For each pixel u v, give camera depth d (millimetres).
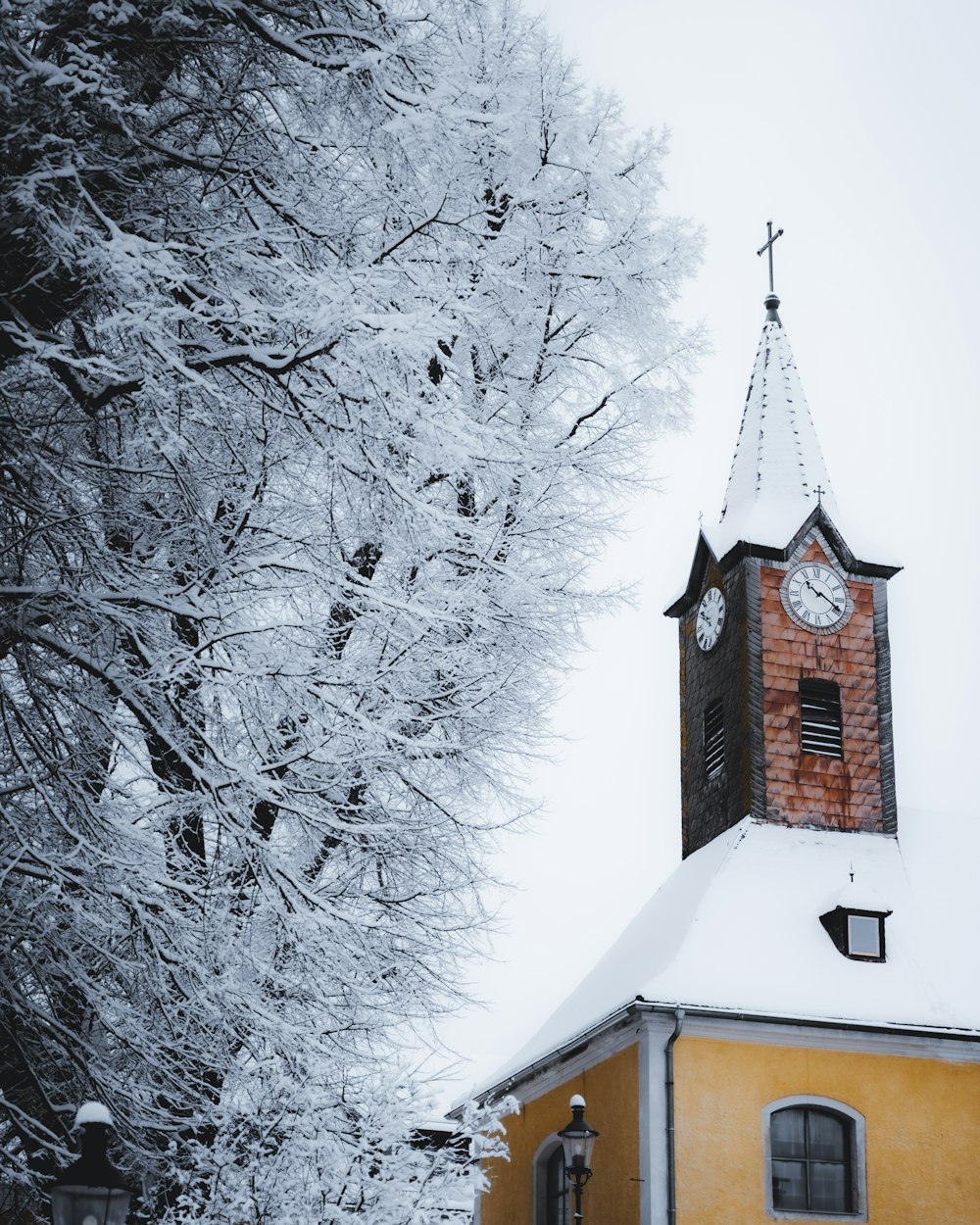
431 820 10516
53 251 7324
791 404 26109
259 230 8320
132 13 7508
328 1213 9133
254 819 8820
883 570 24281
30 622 8367
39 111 7156
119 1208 6699
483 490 11797
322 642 9133
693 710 25203
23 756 9227
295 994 9352
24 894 8484
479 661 10844
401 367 8180
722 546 24500
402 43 8719
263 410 8797
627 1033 19594
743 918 20875
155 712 8617
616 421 13844
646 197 14805
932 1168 19031
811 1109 19172
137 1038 8797
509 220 13453
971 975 20547
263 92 8906
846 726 23422
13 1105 8812
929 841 23156
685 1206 18250
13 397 8234
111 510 8898
